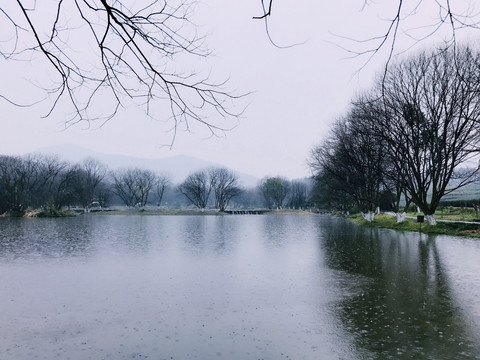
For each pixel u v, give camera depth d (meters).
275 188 118.94
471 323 8.70
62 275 14.64
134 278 14.04
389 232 33.19
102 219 64.81
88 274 14.81
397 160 30.41
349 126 37.94
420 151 30.19
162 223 53.69
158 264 17.12
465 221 30.23
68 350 7.43
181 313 9.76
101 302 10.81
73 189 83.06
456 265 15.76
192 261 17.95
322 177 47.25
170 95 3.50
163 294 11.68
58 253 20.81
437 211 45.38
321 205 85.62
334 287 12.46
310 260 18.19
